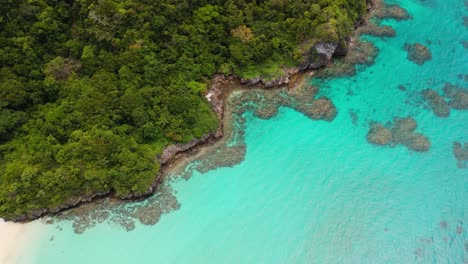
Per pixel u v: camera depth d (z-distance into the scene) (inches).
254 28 2212.1
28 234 1611.7
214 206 1737.2
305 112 2092.8
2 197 1612.9
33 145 1738.4
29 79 1910.7
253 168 1867.6
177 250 1606.8
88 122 1808.6
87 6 2041.1
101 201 1718.8
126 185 1701.5
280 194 1785.2
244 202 1754.4
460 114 2130.9
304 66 2230.6
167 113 1883.6
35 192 1640.0
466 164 1920.5
